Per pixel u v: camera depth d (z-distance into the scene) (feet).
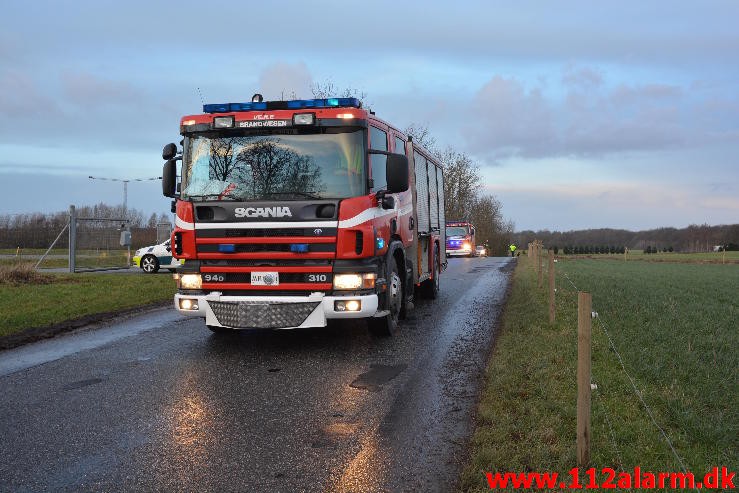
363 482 12.38
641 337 26.00
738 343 25.41
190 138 24.67
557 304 36.32
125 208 187.42
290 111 23.66
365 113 24.04
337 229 22.58
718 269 107.55
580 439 12.65
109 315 33.86
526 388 18.13
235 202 23.25
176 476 12.69
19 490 12.03
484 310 36.55
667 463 12.73
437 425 15.78
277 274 22.91
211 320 23.52
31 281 48.08
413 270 32.96
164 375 20.98
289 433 15.25
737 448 13.76
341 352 24.58
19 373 21.27
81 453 13.93
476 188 210.59
